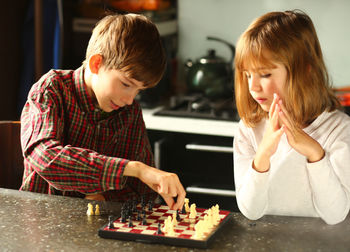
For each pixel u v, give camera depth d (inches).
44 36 130.0
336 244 49.2
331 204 55.5
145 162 73.7
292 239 50.3
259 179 56.7
